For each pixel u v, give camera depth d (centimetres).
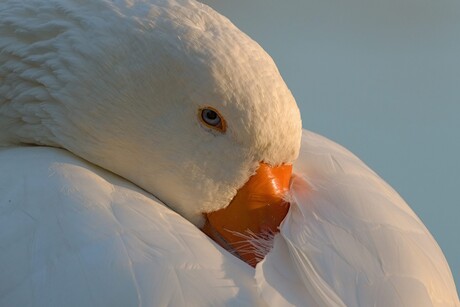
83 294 407
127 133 420
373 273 411
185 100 419
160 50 419
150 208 413
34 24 422
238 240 419
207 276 409
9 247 409
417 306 410
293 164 421
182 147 420
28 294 407
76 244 409
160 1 421
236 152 419
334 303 409
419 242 414
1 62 423
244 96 418
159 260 409
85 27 421
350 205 415
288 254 411
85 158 421
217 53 418
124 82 420
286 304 409
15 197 412
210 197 420
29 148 421
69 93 421
